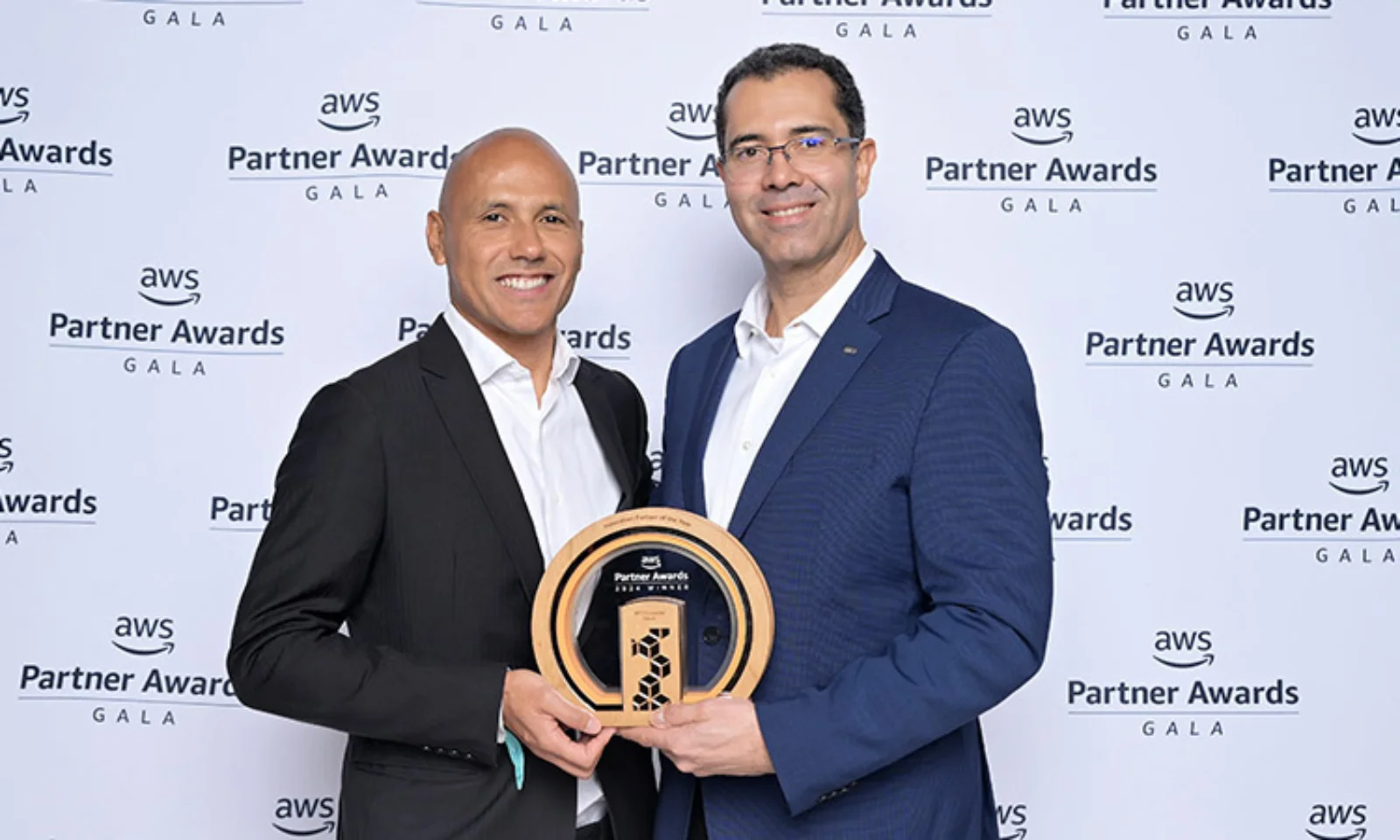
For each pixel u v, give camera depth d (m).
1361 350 2.14
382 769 1.46
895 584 1.41
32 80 2.12
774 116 1.49
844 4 2.13
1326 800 2.13
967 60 2.14
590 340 2.14
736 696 1.36
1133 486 2.14
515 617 1.47
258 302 2.12
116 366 2.11
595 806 1.54
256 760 2.11
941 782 1.41
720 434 1.57
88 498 2.10
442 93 2.12
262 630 1.39
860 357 1.45
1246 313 2.14
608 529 1.40
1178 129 2.14
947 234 2.14
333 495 1.42
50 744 2.09
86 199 2.12
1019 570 1.32
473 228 1.53
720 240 2.14
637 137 2.13
